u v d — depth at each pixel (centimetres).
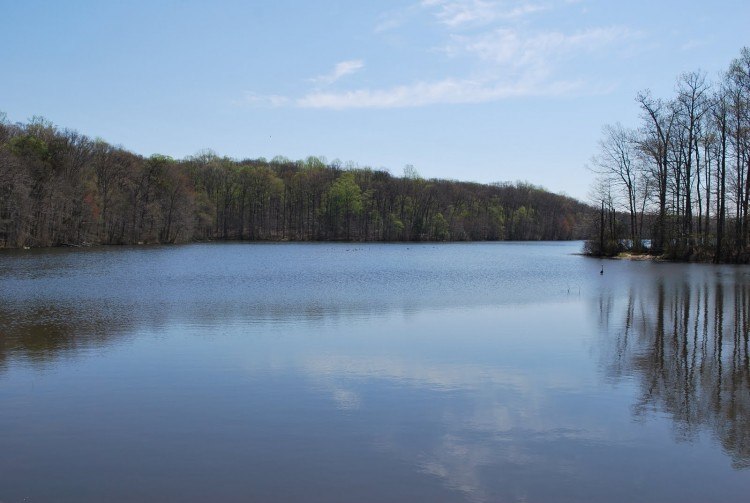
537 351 1759
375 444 1032
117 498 841
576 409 1223
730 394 1330
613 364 1603
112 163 9700
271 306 2712
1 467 943
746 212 5409
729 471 934
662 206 6438
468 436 1072
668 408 1234
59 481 895
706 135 5822
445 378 1459
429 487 873
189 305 2752
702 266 5284
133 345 1847
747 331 2080
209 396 1307
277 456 980
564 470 934
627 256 7112
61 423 1140
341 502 827
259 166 15288
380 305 2756
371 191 14338
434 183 16400
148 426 1122
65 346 1833
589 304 2788
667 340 1927
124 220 9750
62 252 7256
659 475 919
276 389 1361
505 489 870
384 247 10944
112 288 3494
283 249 9538
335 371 1521
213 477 905
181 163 13912
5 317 2398
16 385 1403
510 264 6062
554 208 17400
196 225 11562
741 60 5138
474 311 2572
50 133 9044
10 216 7344
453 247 11312
